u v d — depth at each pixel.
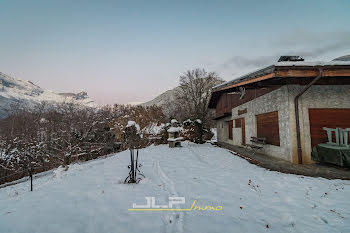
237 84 6.60
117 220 2.52
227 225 2.37
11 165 9.69
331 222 2.45
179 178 4.50
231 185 3.92
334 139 5.47
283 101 5.86
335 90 5.70
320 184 3.93
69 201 3.19
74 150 10.08
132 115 13.41
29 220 2.54
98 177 4.82
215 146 12.09
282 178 4.39
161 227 2.34
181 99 31.44
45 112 15.51
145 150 10.36
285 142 5.77
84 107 17.23
